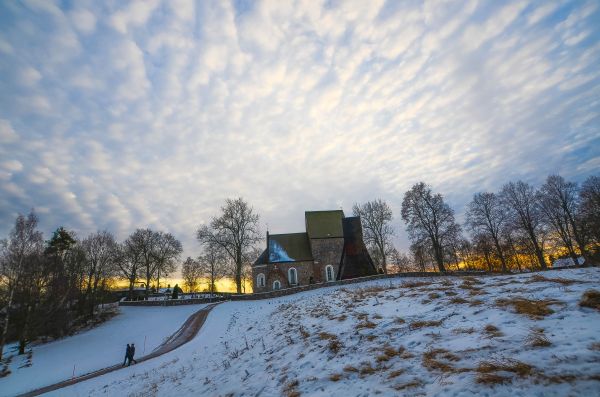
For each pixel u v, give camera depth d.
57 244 54.12
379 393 6.78
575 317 7.90
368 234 65.19
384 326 11.36
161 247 74.06
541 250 54.62
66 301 45.56
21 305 38.12
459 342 8.27
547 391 5.20
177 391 11.68
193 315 39.59
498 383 5.79
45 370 27.41
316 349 10.99
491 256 60.66
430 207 52.91
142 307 53.78
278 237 63.50
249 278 83.19
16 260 34.75
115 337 36.91
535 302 9.59
